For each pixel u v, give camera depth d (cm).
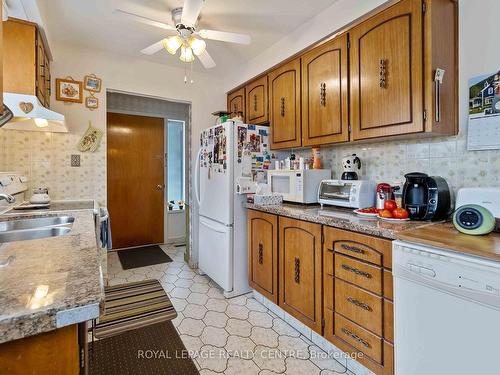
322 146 248
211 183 279
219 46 264
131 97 412
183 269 326
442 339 110
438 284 110
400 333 124
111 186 400
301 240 191
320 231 175
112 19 219
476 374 101
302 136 237
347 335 158
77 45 264
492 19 153
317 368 161
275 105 267
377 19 177
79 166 269
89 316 52
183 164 464
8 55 193
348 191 200
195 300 246
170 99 316
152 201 431
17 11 186
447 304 108
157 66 306
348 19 190
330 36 209
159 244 436
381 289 140
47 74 243
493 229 125
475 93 159
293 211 200
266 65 271
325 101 215
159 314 220
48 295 55
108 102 395
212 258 277
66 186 264
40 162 254
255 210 242
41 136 254
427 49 152
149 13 209
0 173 184
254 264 245
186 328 201
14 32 195
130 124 412
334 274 166
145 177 425
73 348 55
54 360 53
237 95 328
